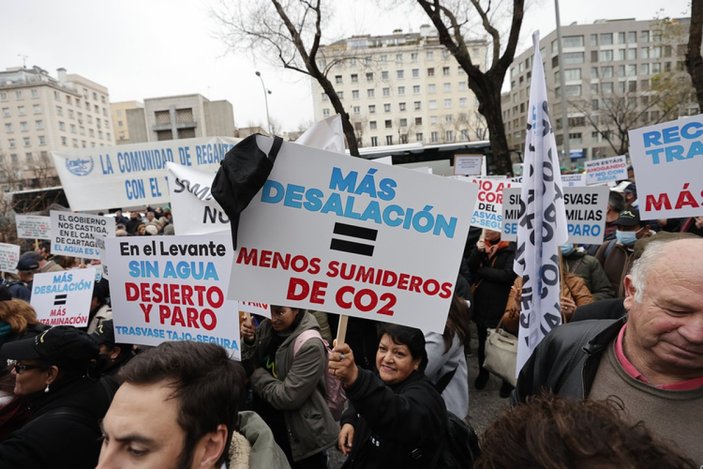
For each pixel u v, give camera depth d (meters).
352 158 1.71
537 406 0.82
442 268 1.75
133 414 0.96
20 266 4.88
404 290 1.76
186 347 1.11
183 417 0.98
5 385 2.02
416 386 1.74
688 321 1.05
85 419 1.53
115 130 113.56
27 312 2.84
